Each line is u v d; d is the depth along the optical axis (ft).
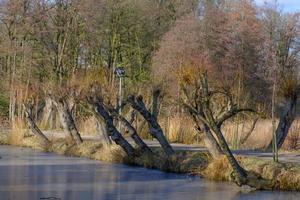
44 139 116.47
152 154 85.81
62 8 175.73
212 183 68.80
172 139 106.01
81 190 64.75
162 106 116.98
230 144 97.45
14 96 146.00
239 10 186.09
